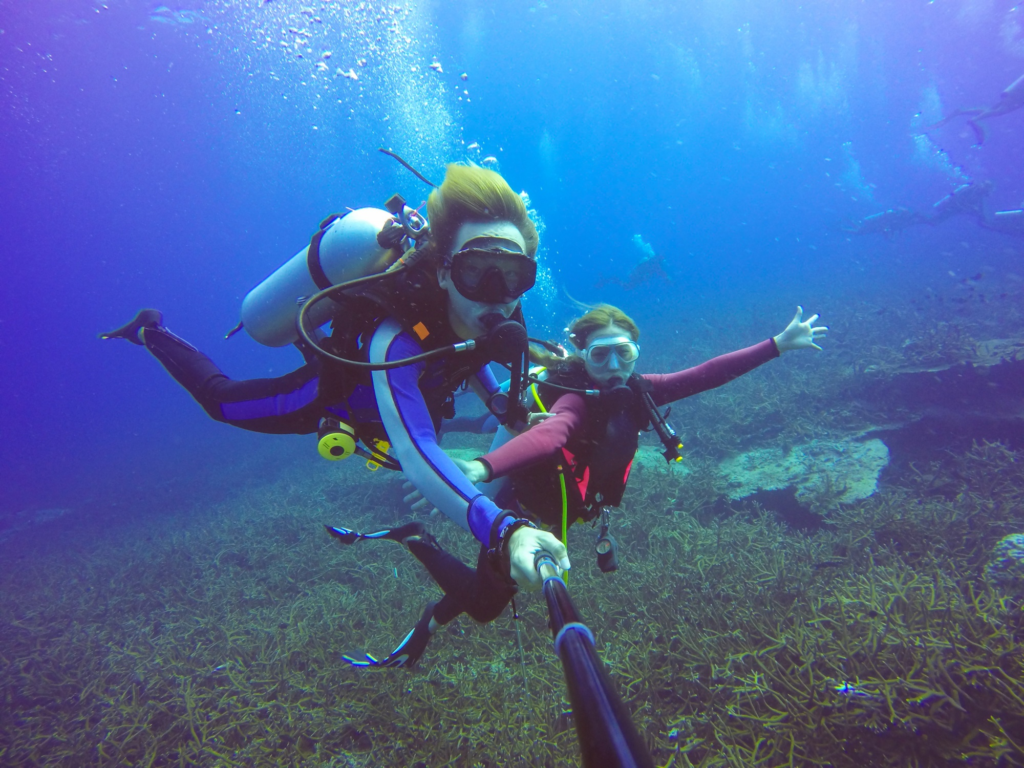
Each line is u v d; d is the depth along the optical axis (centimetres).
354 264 201
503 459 173
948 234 4509
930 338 840
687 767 314
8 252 6694
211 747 406
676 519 617
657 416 249
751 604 423
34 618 773
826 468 655
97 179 5000
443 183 181
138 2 2612
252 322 241
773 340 280
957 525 514
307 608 602
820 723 303
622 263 6456
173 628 637
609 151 7188
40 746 457
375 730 392
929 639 321
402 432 155
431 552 247
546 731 366
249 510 1096
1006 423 677
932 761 275
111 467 2270
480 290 168
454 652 463
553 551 109
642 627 439
